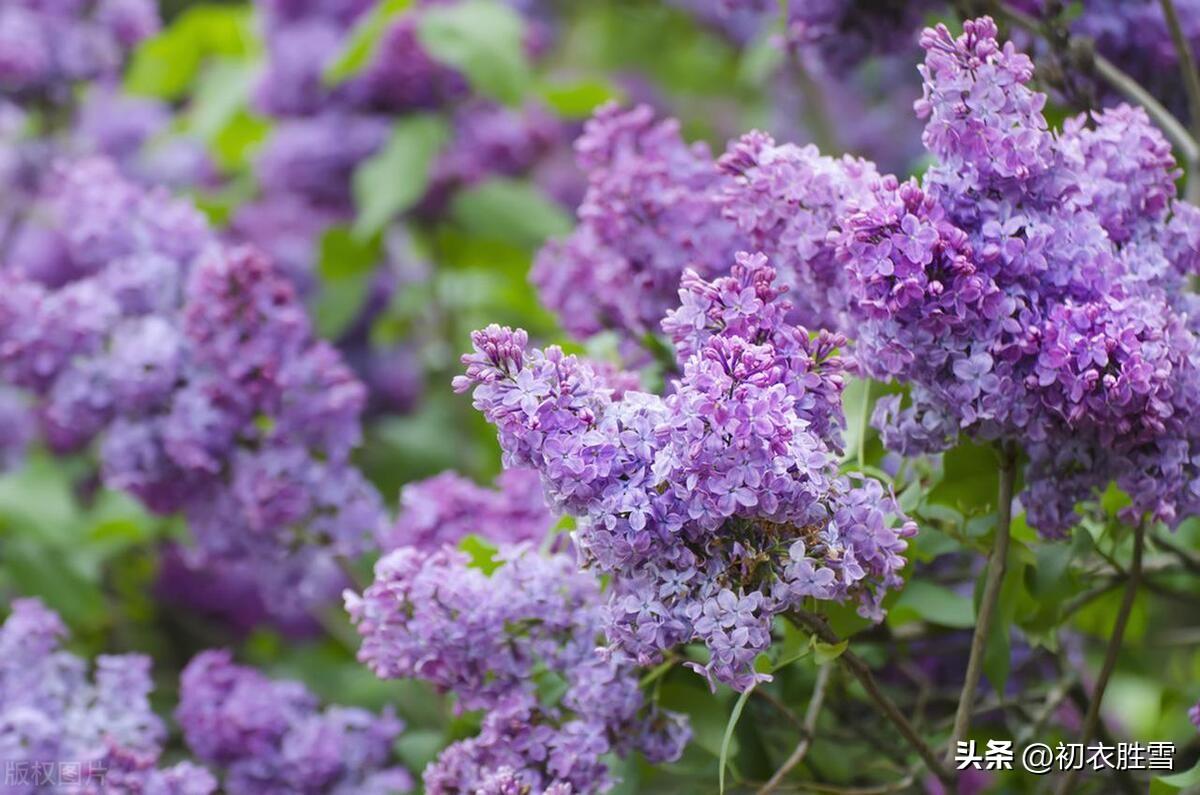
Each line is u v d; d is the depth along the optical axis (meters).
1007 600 1.42
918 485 1.45
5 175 2.17
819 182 1.38
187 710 1.57
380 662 1.41
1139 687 1.79
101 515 1.82
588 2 2.83
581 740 1.41
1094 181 1.39
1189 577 1.64
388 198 1.86
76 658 1.55
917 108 1.36
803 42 1.57
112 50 2.21
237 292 1.57
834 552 1.32
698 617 1.32
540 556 1.43
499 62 1.84
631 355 1.51
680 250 1.47
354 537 1.59
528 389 1.32
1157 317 1.36
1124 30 1.55
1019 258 1.35
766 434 1.31
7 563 1.80
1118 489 1.44
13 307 1.61
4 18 2.13
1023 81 1.36
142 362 1.59
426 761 1.58
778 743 1.52
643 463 1.33
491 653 1.41
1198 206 1.50
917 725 1.54
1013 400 1.36
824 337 1.34
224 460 1.59
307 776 1.55
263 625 1.88
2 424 1.92
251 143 2.20
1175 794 1.41
